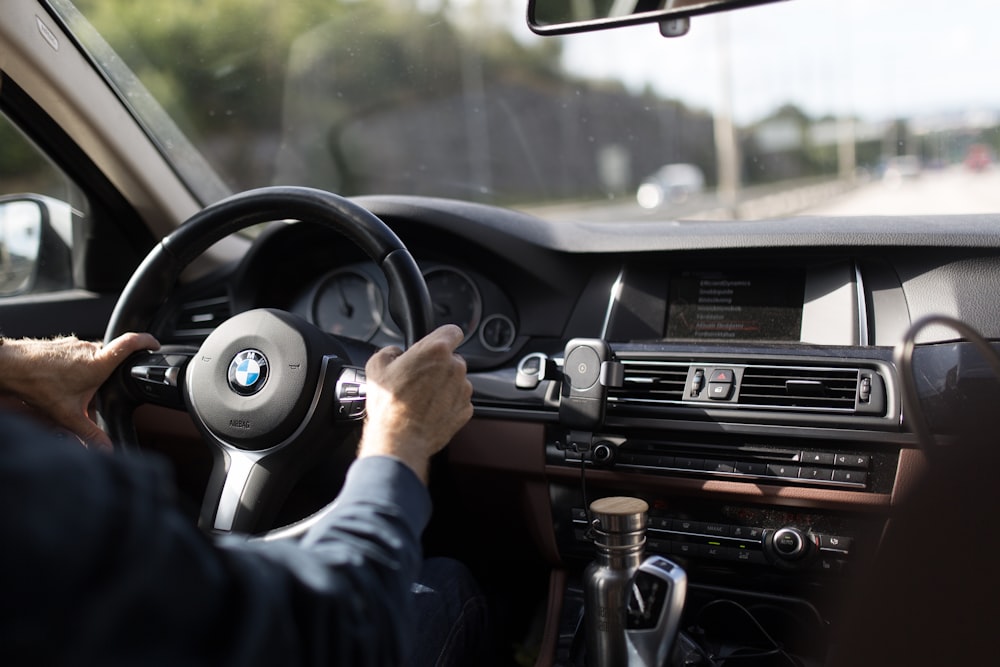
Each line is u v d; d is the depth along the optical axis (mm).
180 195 2500
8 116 2236
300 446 1474
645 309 2127
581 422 1880
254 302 2389
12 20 2049
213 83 5875
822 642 1862
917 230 1925
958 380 1709
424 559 2225
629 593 1452
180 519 678
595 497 1975
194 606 641
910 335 1148
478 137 27297
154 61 8766
